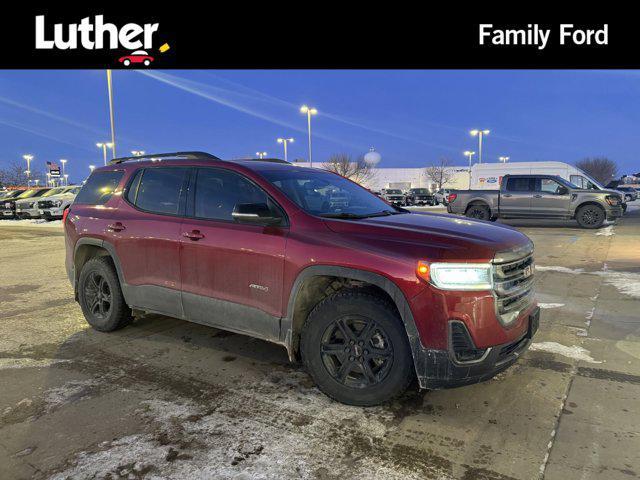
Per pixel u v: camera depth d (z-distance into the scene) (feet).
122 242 14.39
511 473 8.07
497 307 9.50
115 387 11.50
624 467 8.19
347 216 11.56
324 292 11.27
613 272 25.39
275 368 12.64
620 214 48.83
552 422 9.73
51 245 42.60
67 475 8.04
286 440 9.12
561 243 37.78
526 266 10.55
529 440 9.07
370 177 206.08
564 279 23.73
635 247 34.91
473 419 9.88
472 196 54.34
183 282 12.94
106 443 9.02
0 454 8.67
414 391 11.16
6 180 235.81
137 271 14.10
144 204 14.40
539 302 19.31
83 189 16.80
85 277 15.88
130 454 8.66
